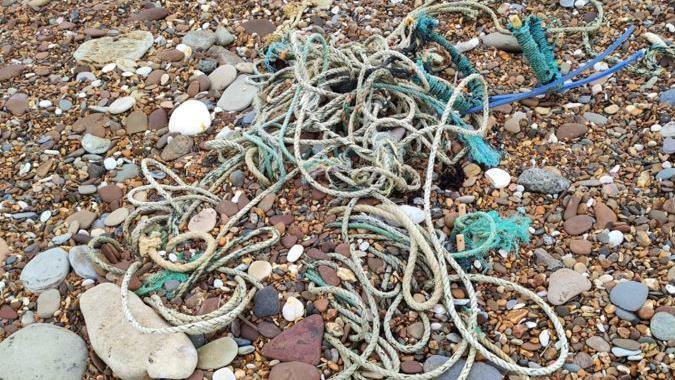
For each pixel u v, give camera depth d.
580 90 1.23
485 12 1.43
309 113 1.10
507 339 0.90
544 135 1.16
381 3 1.48
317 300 0.94
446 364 0.86
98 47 1.42
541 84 1.20
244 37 1.42
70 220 1.10
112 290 0.96
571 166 1.11
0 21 1.56
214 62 1.35
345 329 0.92
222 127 1.22
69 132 1.26
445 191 1.09
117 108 1.27
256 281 0.96
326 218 1.04
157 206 1.07
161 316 0.93
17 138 1.26
